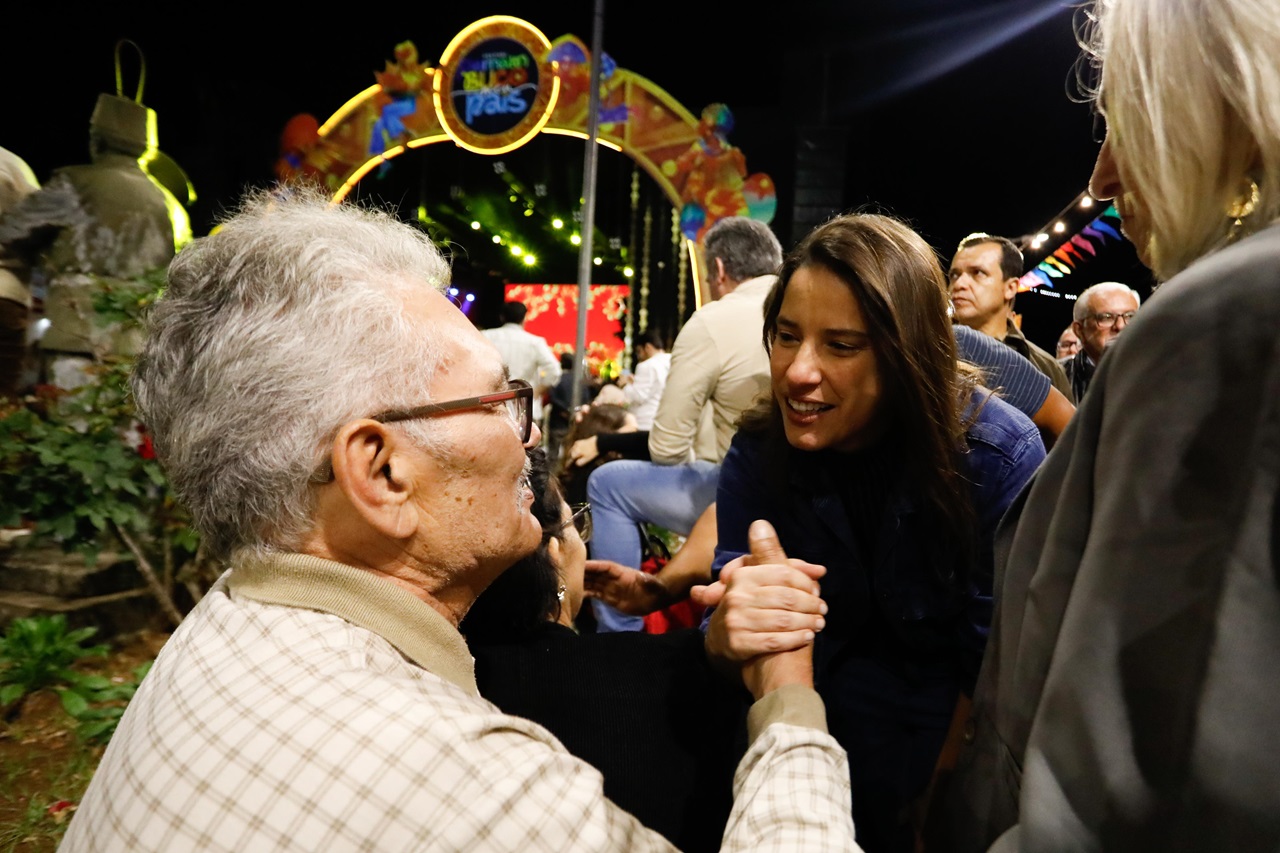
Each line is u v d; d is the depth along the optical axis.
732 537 1.64
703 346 2.81
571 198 14.70
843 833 0.87
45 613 3.54
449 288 1.07
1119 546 0.69
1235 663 0.62
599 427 3.54
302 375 0.88
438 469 0.92
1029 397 2.13
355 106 8.91
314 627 0.88
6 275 3.76
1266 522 0.62
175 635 0.97
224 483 0.90
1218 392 0.65
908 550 1.44
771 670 1.10
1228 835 0.63
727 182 8.31
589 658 1.26
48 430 3.18
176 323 0.93
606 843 0.81
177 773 0.80
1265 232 0.68
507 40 8.52
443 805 0.77
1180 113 0.74
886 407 1.39
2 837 2.29
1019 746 0.83
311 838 0.76
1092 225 4.61
